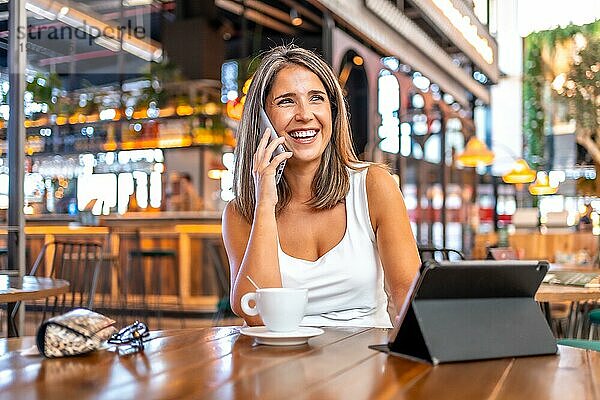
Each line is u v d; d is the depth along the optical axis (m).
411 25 5.20
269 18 10.24
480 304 1.11
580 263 5.26
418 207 10.91
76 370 0.99
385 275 1.62
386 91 10.57
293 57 1.69
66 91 7.76
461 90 8.39
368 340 1.24
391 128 10.54
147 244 7.73
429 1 4.52
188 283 7.54
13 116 4.26
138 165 9.22
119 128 8.95
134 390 0.87
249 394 0.85
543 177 9.04
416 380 0.93
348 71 10.16
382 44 5.20
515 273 1.12
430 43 5.84
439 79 7.25
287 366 1.01
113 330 1.17
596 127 7.64
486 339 1.08
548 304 3.03
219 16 9.45
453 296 1.10
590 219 8.20
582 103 7.65
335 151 1.70
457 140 11.92
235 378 0.94
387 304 1.76
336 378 0.94
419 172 11.09
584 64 7.56
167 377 0.94
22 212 4.26
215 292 7.53
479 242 7.41
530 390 0.88
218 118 8.86
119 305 6.97
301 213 1.68
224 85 9.29
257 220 1.54
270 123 1.57
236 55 10.96
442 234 11.47
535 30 6.44
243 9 9.68
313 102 1.64
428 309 1.08
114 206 9.39
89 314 1.17
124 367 1.01
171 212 8.71
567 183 8.91
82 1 5.79
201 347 1.17
